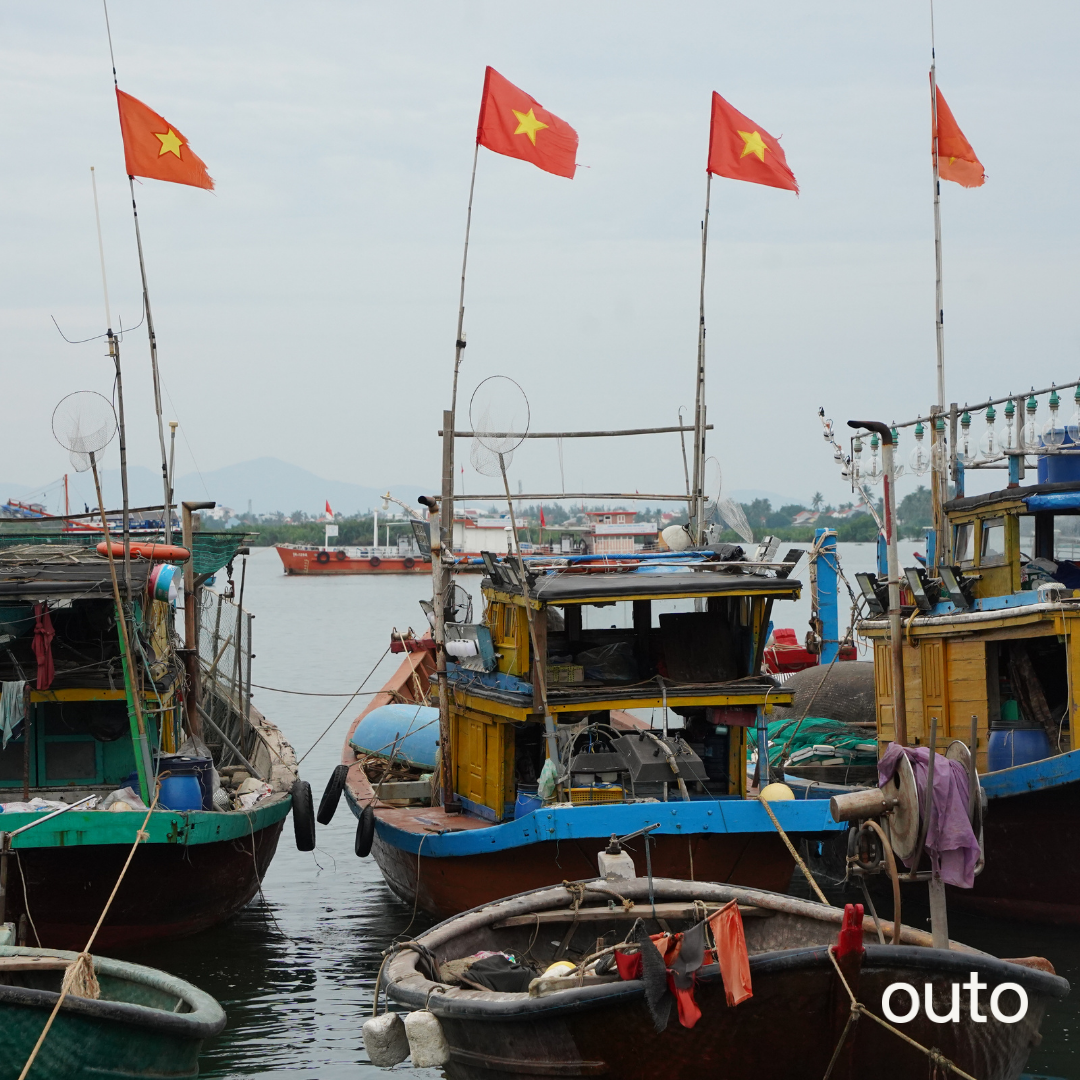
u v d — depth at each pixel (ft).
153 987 38.60
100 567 53.47
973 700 55.01
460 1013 33.37
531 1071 33.09
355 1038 43.57
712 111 67.82
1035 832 51.19
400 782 63.93
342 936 55.06
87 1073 34.14
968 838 32.45
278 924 56.90
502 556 52.54
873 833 35.35
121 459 50.21
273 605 294.87
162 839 47.06
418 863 53.31
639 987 30.45
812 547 84.07
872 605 60.39
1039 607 51.16
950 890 55.52
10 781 54.75
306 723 117.19
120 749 55.21
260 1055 42.14
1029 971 32.27
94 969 37.81
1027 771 50.08
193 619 63.36
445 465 60.03
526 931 41.22
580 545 68.39
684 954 30.45
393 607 286.87
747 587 50.11
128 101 63.26
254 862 55.62
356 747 70.59
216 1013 36.83
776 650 87.25
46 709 54.90
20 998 32.50
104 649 54.49
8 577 51.31
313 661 165.37
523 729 53.83
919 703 57.88
